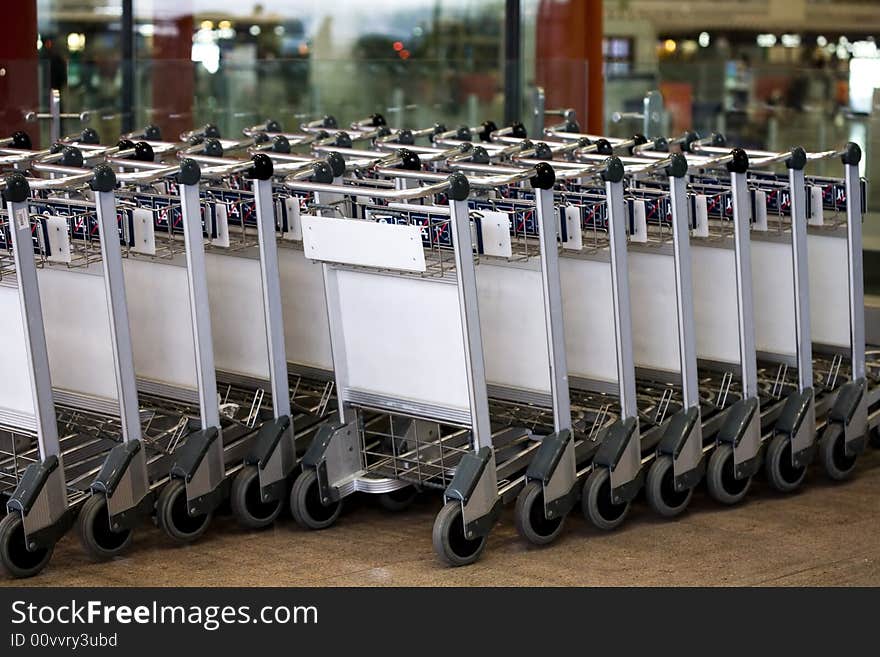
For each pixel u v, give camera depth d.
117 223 4.05
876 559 4.24
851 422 4.93
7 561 3.97
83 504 4.18
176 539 4.30
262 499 4.38
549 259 4.11
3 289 4.10
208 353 4.26
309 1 11.10
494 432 4.62
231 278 4.62
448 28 11.46
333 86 7.56
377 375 4.34
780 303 4.88
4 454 4.55
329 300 4.34
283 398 4.44
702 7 16.38
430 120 7.78
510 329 4.36
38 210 4.21
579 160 4.99
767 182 4.86
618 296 4.31
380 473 4.47
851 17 16.78
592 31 9.77
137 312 4.48
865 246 7.29
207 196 4.51
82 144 5.09
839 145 7.29
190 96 7.34
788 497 4.86
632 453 4.41
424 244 4.13
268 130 5.73
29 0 8.01
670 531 4.48
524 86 7.80
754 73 7.43
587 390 4.60
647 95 7.47
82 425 4.50
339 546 4.34
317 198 4.50
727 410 4.81
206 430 4.31
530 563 4.18
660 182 4.90
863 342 4.96
